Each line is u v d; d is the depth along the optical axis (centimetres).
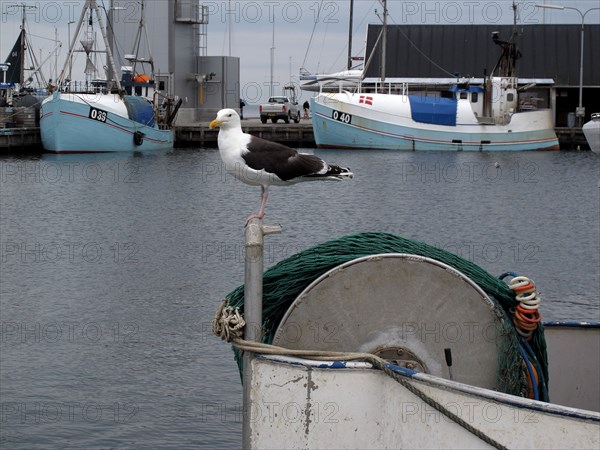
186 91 9731
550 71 9125
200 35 10019
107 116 7231
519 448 752
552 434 744
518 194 4994
